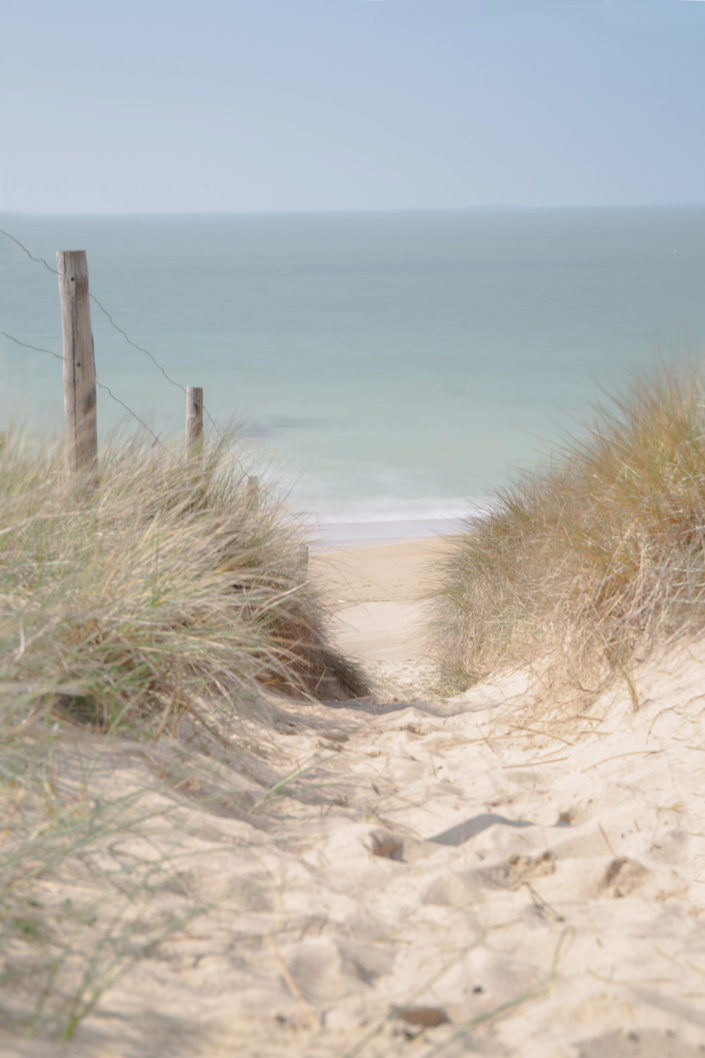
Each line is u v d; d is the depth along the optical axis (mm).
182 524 4277
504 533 6480
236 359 41969
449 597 6957
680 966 2035
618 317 62156
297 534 5484
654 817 2887
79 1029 1512
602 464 4535
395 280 102375
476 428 27797
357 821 2900
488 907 2307
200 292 83875
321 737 3918
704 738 3295
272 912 2145
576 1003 1786
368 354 44438
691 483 4059
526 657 4867
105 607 3178
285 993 1771
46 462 3996
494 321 59750
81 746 2752
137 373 36531
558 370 39188
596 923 2258
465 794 3256
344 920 2129
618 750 3430
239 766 3227
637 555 4039
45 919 1854
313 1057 1543
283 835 2709
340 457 24047
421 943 2076
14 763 2377
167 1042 1535
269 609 4805
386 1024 1674
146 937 1899
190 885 2191
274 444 25297
